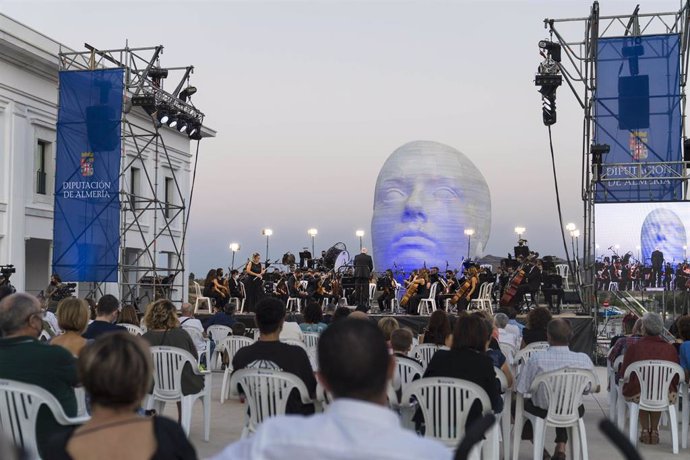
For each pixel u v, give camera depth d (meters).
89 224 18.84
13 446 2.12
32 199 22.89
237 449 2.14
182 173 32.84
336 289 23.64
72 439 2.65
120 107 18.91
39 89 23.11
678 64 16.22
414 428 6.40
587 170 16.39
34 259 25.12
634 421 7.82
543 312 9.03
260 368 5.88
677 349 8.79
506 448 7.24
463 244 35.31
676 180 16.19
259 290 20.86
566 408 6.68
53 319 10.73
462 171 35.91
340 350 2.18
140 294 28.33
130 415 2.72
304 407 5.96
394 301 24.34
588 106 16.62
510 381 6.79
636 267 15.86
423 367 7.58
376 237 36.06
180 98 21.52
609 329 19.09
